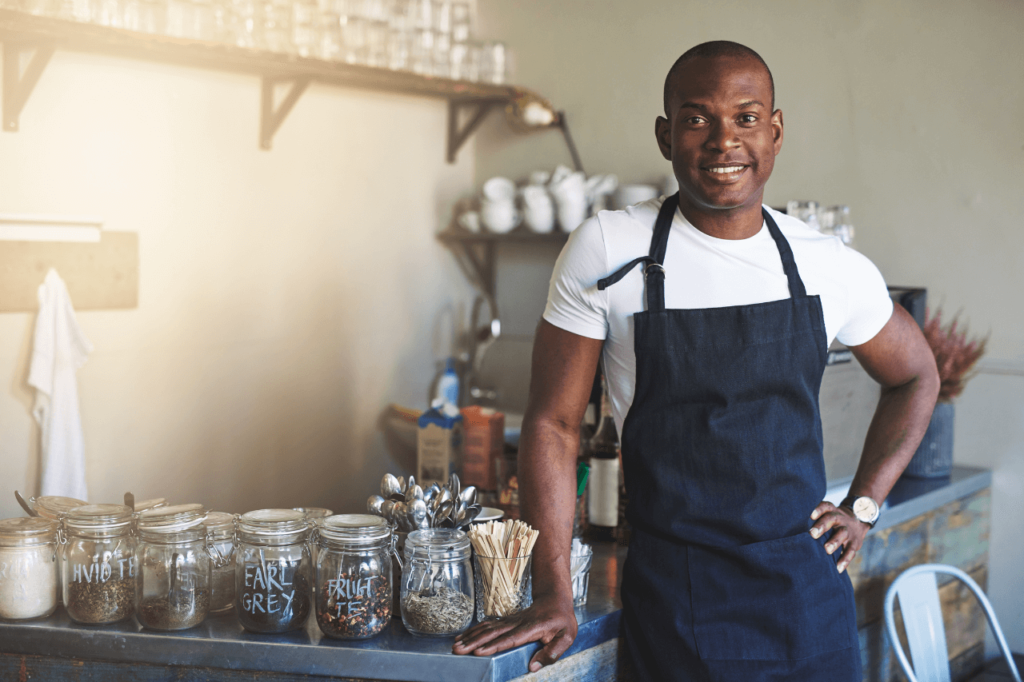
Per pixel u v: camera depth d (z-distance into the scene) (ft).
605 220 4.62
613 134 10.37
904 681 7.36
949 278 8.41
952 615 7.86
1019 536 8.28
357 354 10.44
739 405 4.44
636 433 4.60
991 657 8.43
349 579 4.21
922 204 8.50
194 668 4.27
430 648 4.14
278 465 9.75
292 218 9.64
